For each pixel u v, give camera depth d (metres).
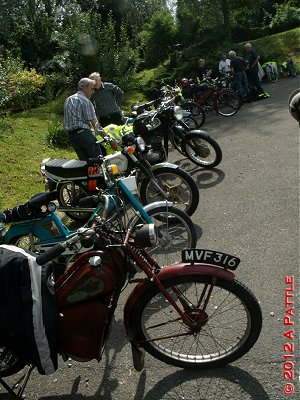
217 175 6.86
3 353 3.09
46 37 19.84
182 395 2.93
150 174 5.09
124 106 14.47
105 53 16.02
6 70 13.27
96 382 3.18
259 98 13.18
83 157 6.32
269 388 2.87
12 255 2.73
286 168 6.66
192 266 2.92
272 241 4.64
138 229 2.91
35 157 8.88
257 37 27.53
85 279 2.82
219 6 25.23
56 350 2.79
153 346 3.13
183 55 19.70
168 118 6.71
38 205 4.19
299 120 3.67
